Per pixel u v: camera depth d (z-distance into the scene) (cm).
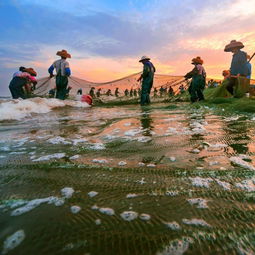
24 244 90
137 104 1002
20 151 227
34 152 223
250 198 124
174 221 104
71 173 166
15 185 146
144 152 215
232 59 726
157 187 140
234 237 93
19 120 495
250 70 726
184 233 96
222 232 96
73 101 914
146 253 85
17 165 183
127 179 154
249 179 148
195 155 201
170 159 193
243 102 562
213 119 411
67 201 125
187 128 329
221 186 139
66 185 145
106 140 269
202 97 827
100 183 148
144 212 113
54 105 787
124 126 365
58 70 899
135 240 92
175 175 158
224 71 891
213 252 85
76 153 218
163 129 328
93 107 891
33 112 638
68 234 96
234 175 155
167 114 514
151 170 169
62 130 348
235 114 471
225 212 111
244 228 98
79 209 116
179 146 232
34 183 149
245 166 171
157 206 118
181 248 87
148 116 486
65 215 110
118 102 1041
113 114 571
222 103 653
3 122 466
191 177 154
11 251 86
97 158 200
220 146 228
